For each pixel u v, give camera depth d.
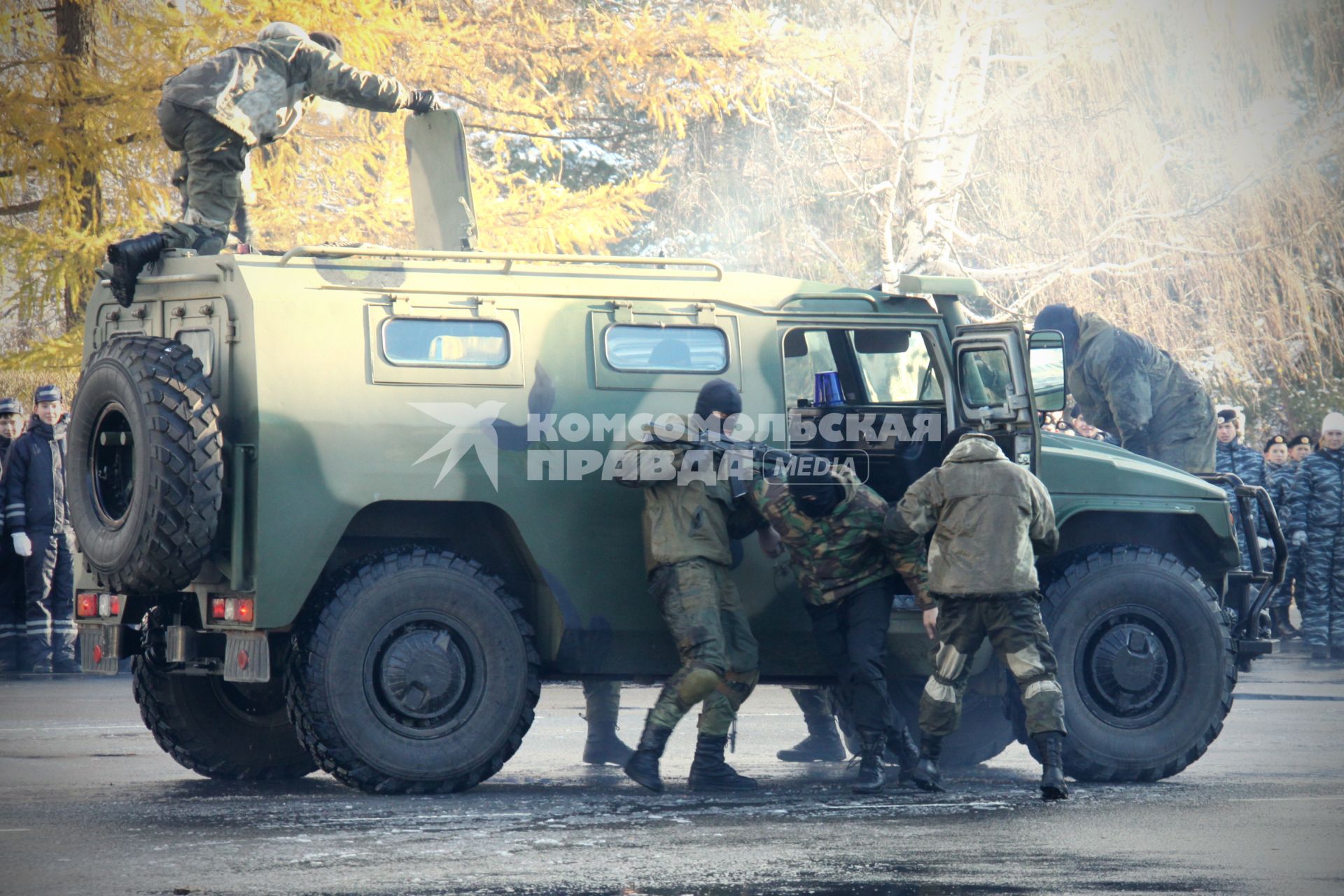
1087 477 32.75
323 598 28.34
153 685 32.00
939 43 89.12
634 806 27.50
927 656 32.34
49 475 58.25
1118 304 92.19
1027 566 28.81
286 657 28.97
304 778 33.16
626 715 45.84
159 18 66.69
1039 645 28.88
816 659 31.56
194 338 29.30
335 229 70.06
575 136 86.94
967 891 20.06
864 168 93.38
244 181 34.00
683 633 28.95
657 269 32.22
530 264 30.95
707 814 26.61
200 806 27.61
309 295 28.48
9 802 28.42
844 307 32.28
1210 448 41.62
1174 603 32.06
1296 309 92.62
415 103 34.78
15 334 71.62
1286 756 36.38
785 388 31.42
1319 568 68.06
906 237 88.31
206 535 27.27
